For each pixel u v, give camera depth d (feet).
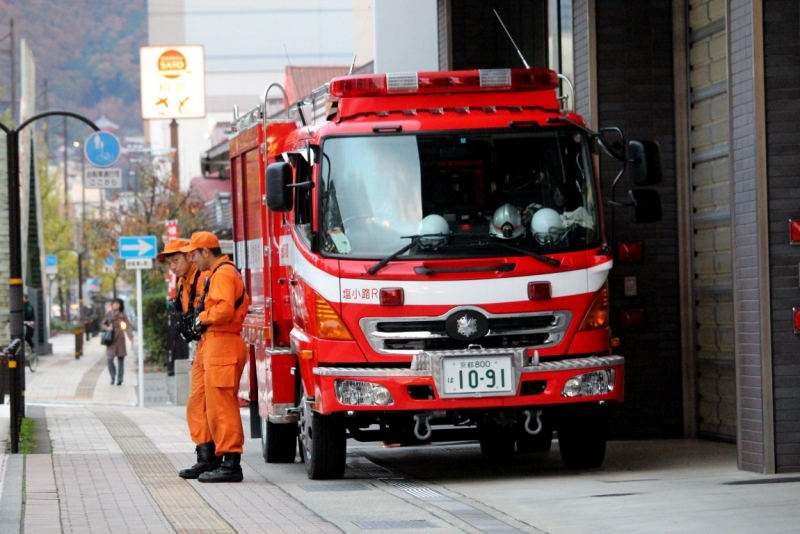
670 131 100.07
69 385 246.88
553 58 113.19
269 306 88.02
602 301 75.87
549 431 91.81
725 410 95.35
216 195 376.48
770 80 73.67
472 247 74.23
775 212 73.72
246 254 98.84
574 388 74.18
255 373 96.27
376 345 73.72
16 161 137.18
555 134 76.18
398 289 73.46
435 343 73.97
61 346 480.64
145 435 119.34
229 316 79.92
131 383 253.85
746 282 75.36
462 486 76.18
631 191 76.28
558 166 75.87
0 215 265.75
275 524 61.77
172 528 60.95
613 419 99.19
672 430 99.71
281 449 93.50
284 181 75.72
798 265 73.82
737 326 76.23
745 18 74.43
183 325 81.35
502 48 121.19
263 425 94.68
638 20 99.96
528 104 77.51
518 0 120.16
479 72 77.00
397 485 77.87
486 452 96.22
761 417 74.43
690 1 98.58
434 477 82.07
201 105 472.03
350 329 74.02
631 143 75.05
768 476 73.41
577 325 74.79
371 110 76.69
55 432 122.83
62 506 69.10
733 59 75.92
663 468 80.94
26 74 381.81
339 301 74.18
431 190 74.84
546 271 74.33
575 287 74.74
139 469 88.94
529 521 61.05
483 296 73.61
